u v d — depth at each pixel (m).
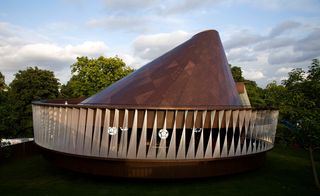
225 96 21.05
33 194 15.34
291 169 21.12
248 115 18.22
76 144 17.05
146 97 19.67
